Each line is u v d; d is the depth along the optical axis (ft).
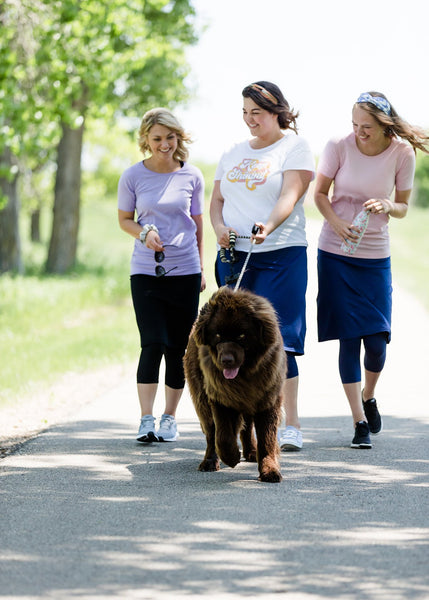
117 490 27.04
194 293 34.83
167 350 35.17
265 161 32.53
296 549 21.26
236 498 26.05
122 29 82.79
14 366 57.21
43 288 104.42
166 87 140.97
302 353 33.01
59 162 143.84
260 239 30.83
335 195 34.42
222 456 28.27
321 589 18.71
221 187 33.37
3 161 121.39
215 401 28.09
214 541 21.89
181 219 34.50
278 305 32.37
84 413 41.81
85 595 18.39
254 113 32.42
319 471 29.71
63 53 78.23
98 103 85.92
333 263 34.24
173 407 35.47
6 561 20.44
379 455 32.27
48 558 20.66
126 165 210.38
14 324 83.51
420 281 131.64
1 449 33.65
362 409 33.99
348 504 25.39
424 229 277.44
